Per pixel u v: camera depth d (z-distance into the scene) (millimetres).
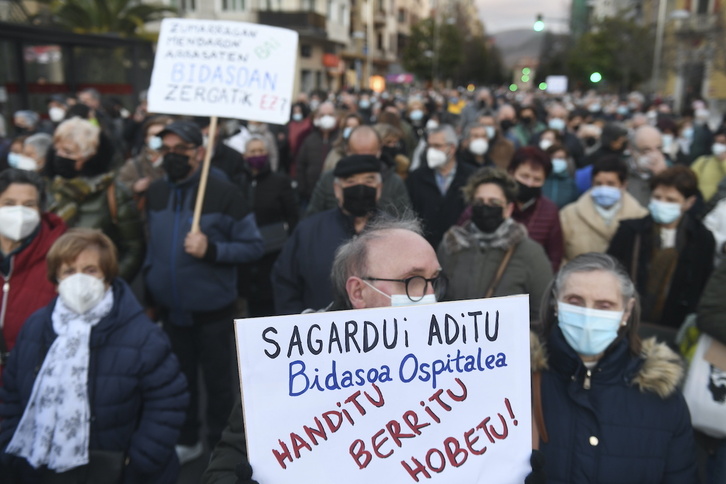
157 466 2418
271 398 1408
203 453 3695
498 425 1540
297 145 9328
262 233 4738
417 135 11039
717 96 28500
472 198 3105
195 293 3344
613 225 4047
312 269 2990
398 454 1473
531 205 3887
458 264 3123
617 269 1974
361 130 3893
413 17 73688
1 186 2707
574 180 5418
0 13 17031
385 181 3928
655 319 3502
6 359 2658
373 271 1644
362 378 1458
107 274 2359
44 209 3432
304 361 1427
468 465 1513
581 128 9492
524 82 91750
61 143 3381
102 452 2273
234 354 4398
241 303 4758
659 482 1898
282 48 3480
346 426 1448
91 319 2320
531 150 3844
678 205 3400
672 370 1898
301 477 1419
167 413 2426
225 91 3453
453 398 1513
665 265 3453
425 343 1497
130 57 15789
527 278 3041
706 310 2434
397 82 52844
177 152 3281
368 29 53031
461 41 59344
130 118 9750
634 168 5098
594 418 1926
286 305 3100
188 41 3490
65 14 19719
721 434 2434
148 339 2402
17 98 11945
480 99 13992
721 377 2430
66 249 2289
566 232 4172
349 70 47281
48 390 2238
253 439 1397
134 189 4160
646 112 16031
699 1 31312
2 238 2779
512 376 1556
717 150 6020
